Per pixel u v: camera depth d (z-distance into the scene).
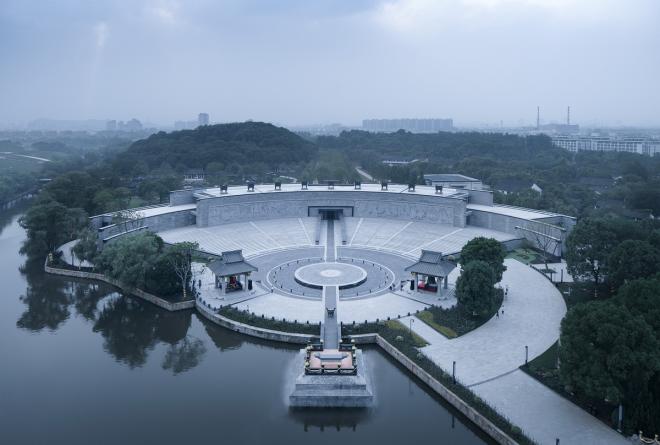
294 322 104.06
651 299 77.31
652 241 115.94
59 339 107.31
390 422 75.94
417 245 166.00
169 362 95.81
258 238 173.38
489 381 81.06
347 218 196.88
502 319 105.12
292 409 79.06
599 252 113.25
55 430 73.19
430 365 85.75
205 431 73.25
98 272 143.12
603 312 70.19
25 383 87.31
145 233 133.50
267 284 130.00
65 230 159.75
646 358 66.00
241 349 101.00
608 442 65.00
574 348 70.38
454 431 73.75
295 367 92.00
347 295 121.38
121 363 95.62
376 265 146.25
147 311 120.06
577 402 73.94
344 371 82.88
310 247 168.00
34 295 134.12
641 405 66.69
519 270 138.38
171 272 121.81
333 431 74.38
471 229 178.88
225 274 119.12
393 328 100.69
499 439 68.00
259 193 193.38
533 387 79.06
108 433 72.44
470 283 102.25
